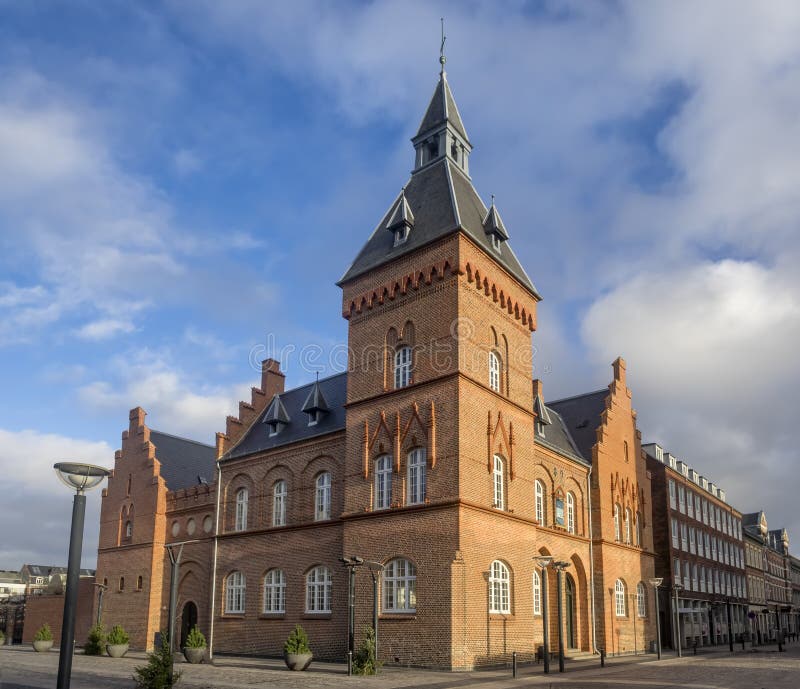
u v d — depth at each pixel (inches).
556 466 1696.6
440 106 1600.6
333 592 1414.9
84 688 922.1
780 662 1502.2
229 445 1814.7
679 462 2635.3
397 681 978.1
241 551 1649.9
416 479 1290.6
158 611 1809.8
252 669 1194.0
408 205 1492.4
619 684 967.0
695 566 2527.1
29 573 6697.8
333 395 1691.7
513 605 1301.7
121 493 1998.0
